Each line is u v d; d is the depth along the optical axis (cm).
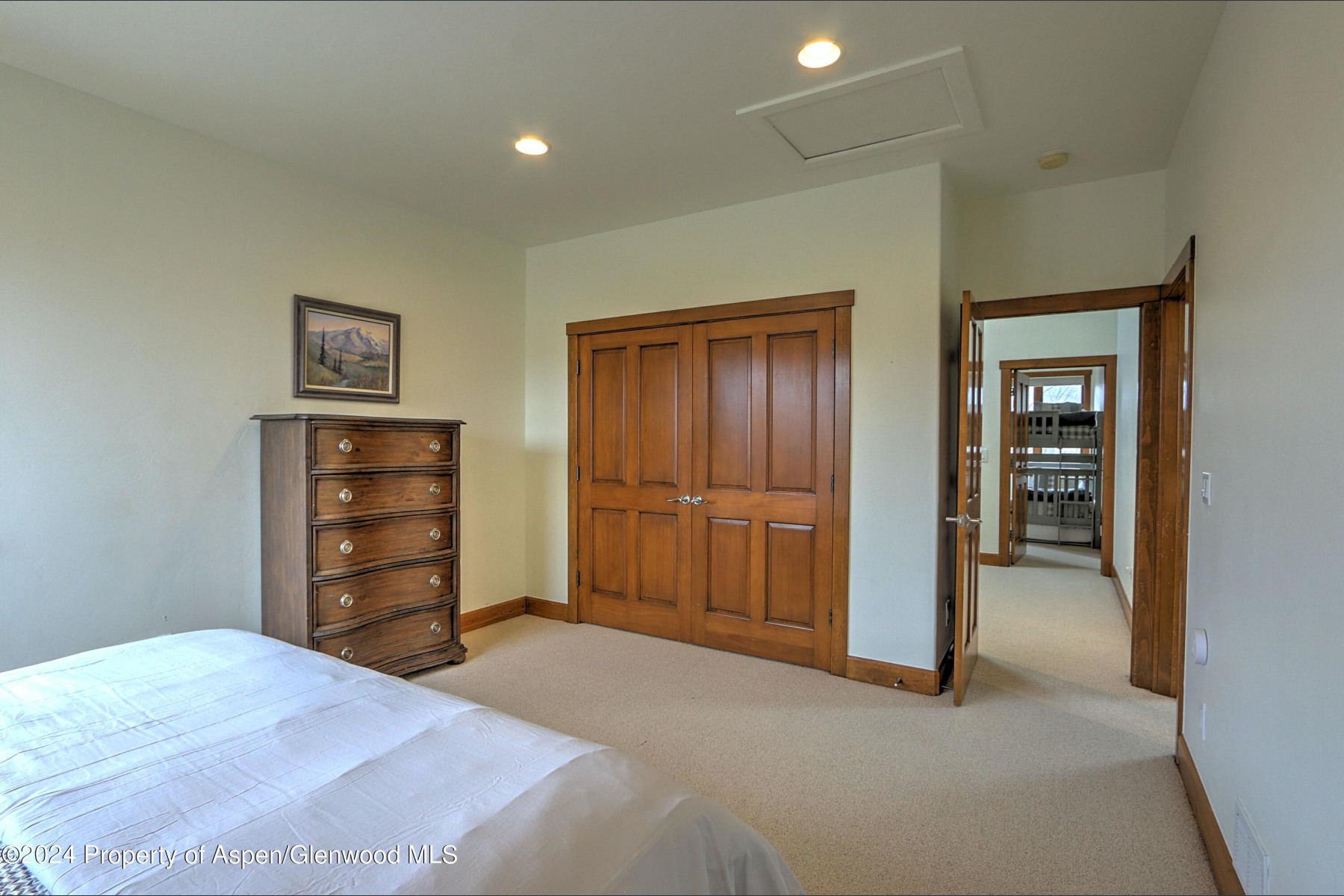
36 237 232
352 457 297
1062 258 338
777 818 207
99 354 248
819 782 229
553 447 440
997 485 654
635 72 232
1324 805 116
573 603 428
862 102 253
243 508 293
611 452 416
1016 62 225
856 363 331
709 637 376
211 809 101
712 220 374
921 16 200
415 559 326
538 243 440
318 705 141
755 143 288
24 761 115
